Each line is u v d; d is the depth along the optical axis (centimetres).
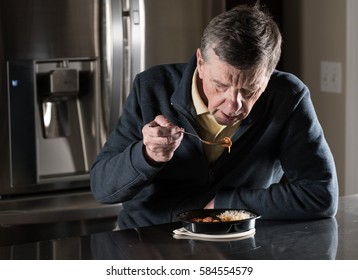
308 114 216
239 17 182
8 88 299
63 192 316
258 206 205
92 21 307
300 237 189
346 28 344
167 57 325
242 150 216
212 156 215
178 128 185
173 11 324
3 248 183
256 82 183
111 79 313
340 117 354
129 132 217
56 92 305
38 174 308
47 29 301
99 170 210
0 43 295
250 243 184
